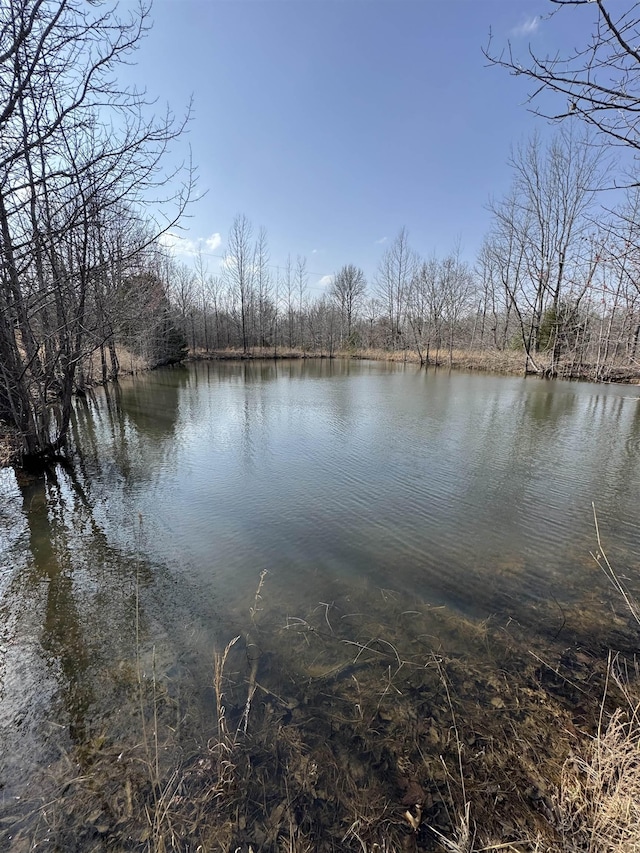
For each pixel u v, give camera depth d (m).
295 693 2.49
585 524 4.96
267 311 43.38
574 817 1.75
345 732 2.22
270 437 8.95
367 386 17.92
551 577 3.86
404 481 6.32
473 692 2.50
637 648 2.92
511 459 7.37
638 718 2.23
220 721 2.18
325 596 3.52
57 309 6.64
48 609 3.35
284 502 5.55
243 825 1.79
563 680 2.60
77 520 5.03
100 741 2.19
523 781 1.95
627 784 1.71
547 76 1.96
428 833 1.75
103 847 1.71
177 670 2.69
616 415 10.98
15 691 2.54
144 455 7.70
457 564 4.07
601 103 1.90
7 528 4.83
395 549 4.34
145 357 25.41
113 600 3.47
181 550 4.31
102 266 4.83
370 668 2.69
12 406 6.71
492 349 25.66
